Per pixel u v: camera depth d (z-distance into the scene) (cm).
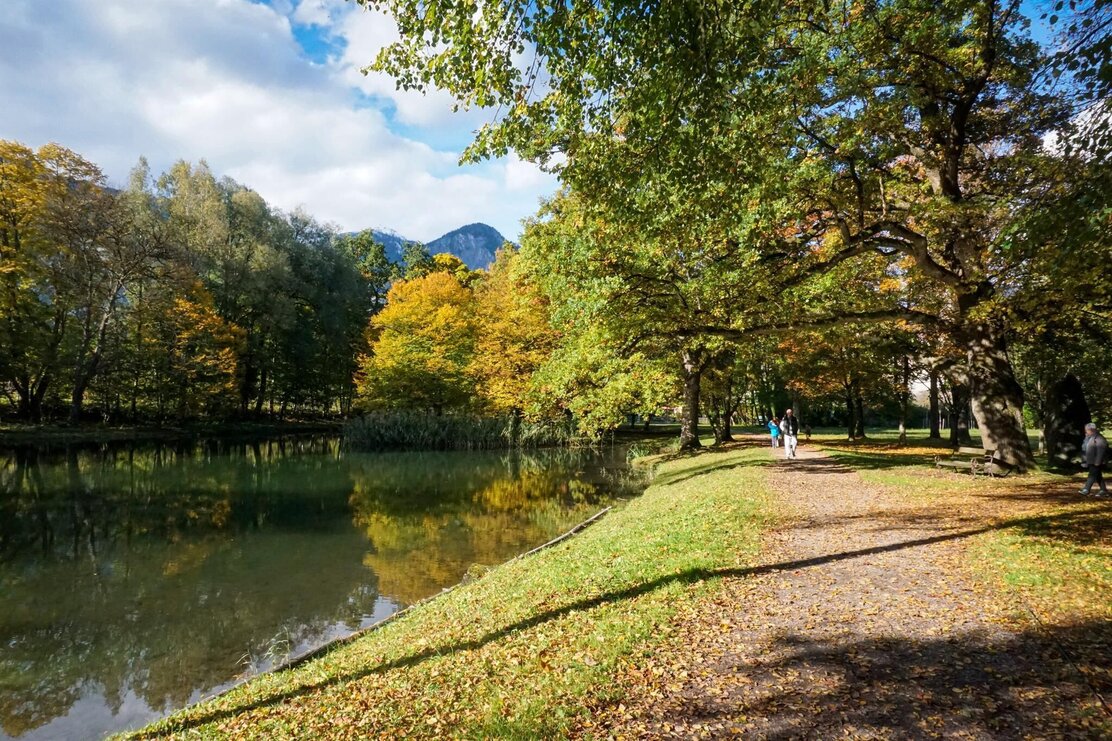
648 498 1841
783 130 1033
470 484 2564
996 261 1361
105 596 1178
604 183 882
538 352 3944
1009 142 1415
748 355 2727
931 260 1391
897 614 648
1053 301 1274
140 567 1361
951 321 1617
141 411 4669
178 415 4597
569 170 891
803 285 1542
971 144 1507
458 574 1302
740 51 737
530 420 3812
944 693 477
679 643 602
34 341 3694
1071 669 495
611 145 856
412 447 4191
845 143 1094
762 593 739
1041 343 1791
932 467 1817
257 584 1247
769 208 1083
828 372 3038
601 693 509
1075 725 419
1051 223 664
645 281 1620
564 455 3794
